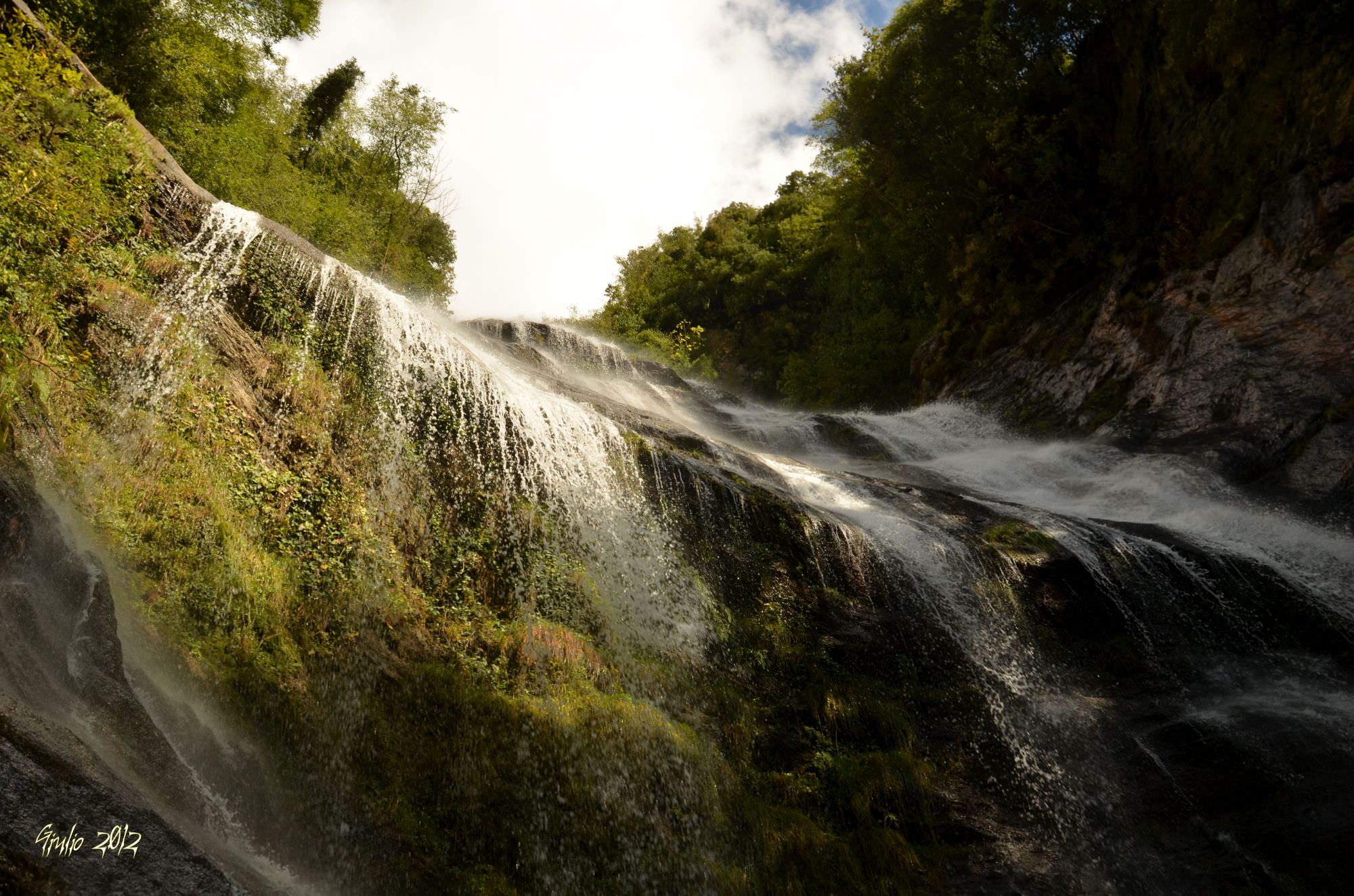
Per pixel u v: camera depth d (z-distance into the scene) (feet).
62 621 13.93
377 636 22.20
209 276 26.86
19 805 8.86
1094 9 63.67
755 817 23.06
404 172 84.48
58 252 21.98
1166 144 56.90
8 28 22.93
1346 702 26.63
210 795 14.90
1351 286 40.73
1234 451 40.65
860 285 103.50
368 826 18.20
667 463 32.14
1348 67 43.32
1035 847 23.76
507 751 21.56
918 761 25.41
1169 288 51.78
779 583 29.84
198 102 47.19
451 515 27.27
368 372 29.37
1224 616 30.89
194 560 19.62
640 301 167.73
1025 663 29.35
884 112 72.90
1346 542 33.53
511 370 38.55
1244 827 23.25
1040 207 64.54
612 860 20.99
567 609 26.86
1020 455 51.42
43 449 18.21
